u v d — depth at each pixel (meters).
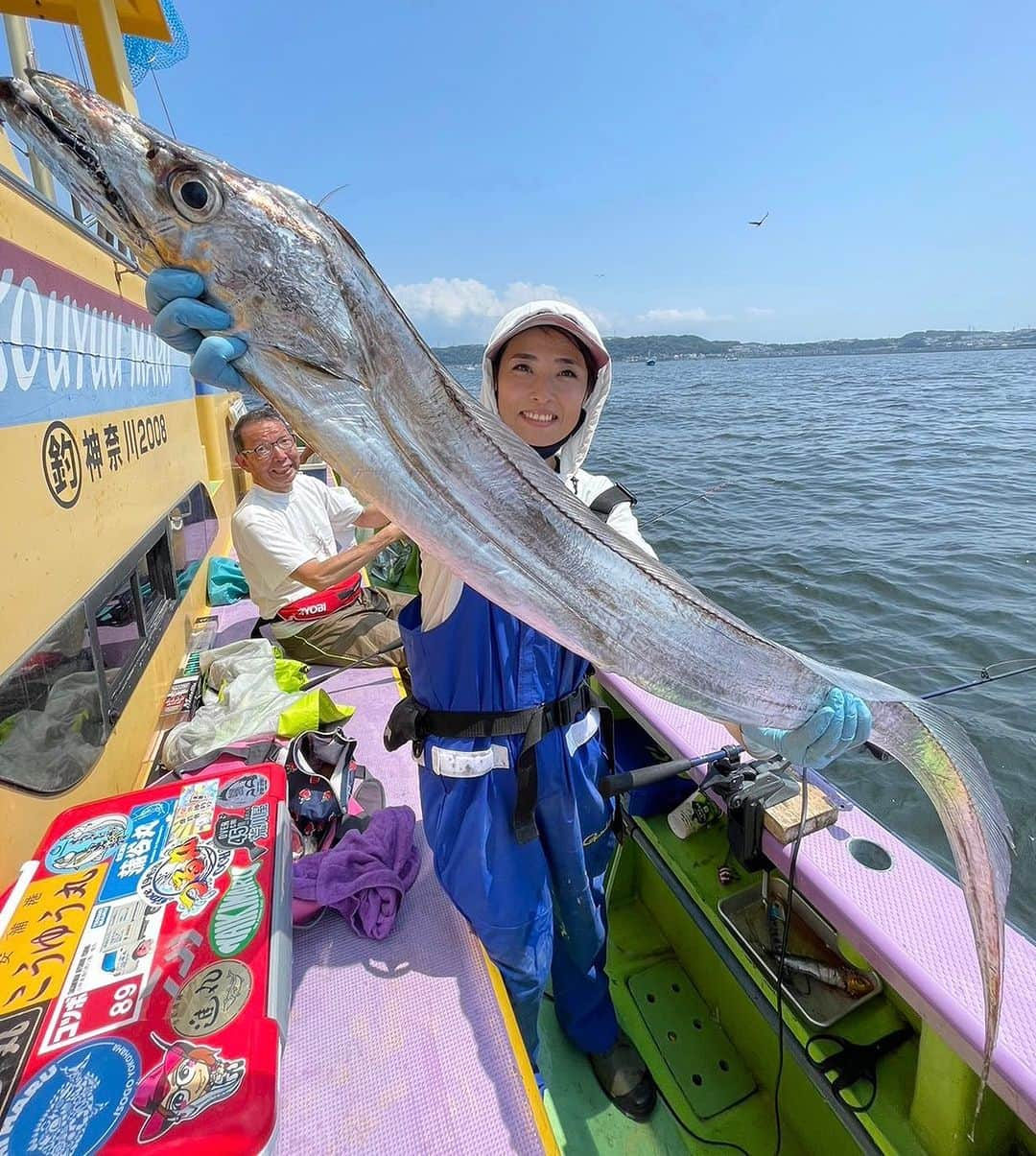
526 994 1.74
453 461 1.28
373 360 1.22
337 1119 1.44
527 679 1.64
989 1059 1.28
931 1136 1.54
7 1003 1.21
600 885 1.92
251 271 1.13
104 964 1.28
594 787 1.84
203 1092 1.06
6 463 1.71
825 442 17.52
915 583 7.34
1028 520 9.47
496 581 1.33
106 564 2.35
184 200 1.10
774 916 2.06
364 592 4.03
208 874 1.49
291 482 3.69
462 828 1.66
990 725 4.84
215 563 4.71
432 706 1.70
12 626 1.66
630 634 1.45
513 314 1.70
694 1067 2.07
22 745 1.70
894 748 1.72
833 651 6.08
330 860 1.95
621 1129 1.90
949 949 1.51
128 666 2.62
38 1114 1.04
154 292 1.13
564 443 1.90
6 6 3.25
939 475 12.88
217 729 2.73
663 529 9.76
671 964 2.40
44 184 2.62
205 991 1.23
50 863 1.51
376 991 1.70
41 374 1.95
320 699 2.97
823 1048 1.74
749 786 1.96
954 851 1.68
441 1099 1.47
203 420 5.32
